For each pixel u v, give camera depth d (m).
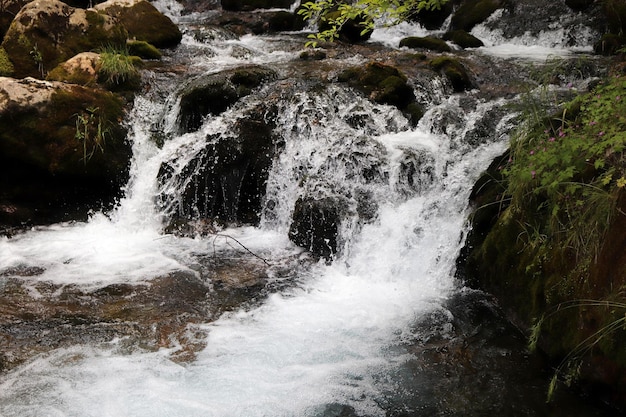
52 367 3.99
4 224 6.12
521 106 6.41
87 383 3.83
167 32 8.74
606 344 3.63
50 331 4.41
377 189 5.83
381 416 3.62
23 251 5.69
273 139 6.42
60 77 7.10
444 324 4.56
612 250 3.73
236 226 6.26
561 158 4.07
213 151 6.28
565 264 4.07
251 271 5.36
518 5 9.90
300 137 6.39
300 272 5.37
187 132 6.88
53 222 6.32
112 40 8.04
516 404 3.72
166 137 6.84
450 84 7.34
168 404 3.66
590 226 3.89
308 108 6.54
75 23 7.87
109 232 6.17
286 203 6.12
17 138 6.10
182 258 5.60
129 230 6.23
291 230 5.83
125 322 4.55
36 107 6.23
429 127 6.50
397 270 5.28
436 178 5.82
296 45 9.24
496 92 7.20
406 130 6.60
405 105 6.95
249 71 7.23
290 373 3.98
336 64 7.84
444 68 7.50
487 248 4.84
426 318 4.64
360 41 9.70
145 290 5.01
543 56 8.56
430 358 4.16
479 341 4.34
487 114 6.45
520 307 4.45
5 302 4.79
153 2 11.98
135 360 4.09
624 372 3.54
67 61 7.32
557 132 4.73
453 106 6.77
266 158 6.33
